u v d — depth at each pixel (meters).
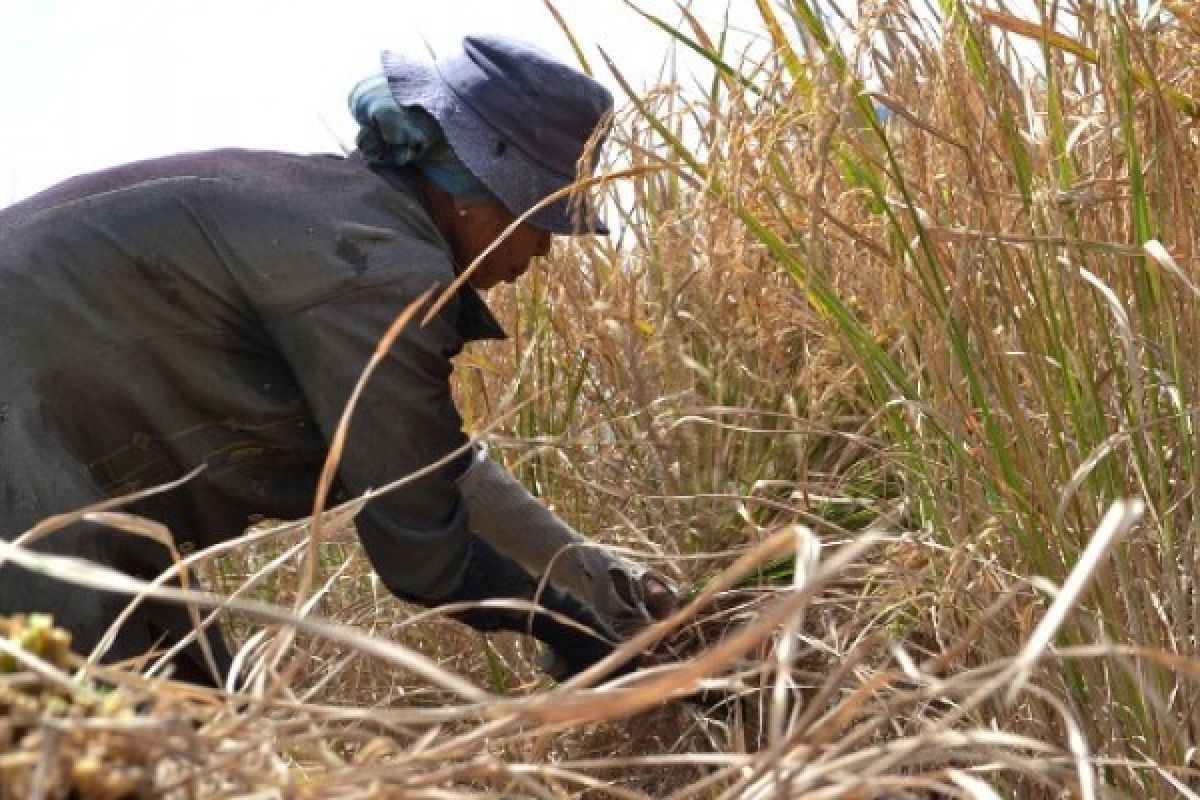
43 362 2.50
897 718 2.44
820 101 2.47
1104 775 2.25
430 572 2.66
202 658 2.68
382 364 2.54
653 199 3.56
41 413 2.48
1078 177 2.56
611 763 1.56
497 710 1.39
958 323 2.40
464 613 2.85
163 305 2.55
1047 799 2.29
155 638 2.69
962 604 2.51
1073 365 2.38
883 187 2.74
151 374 2.56
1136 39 2.37
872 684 1.52
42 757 1.19
